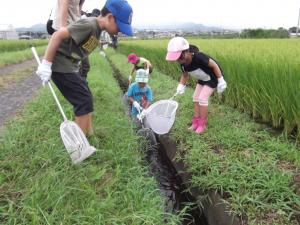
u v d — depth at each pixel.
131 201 3.09
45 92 7.29
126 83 10.75
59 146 4.08
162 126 4.81
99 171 3.54
